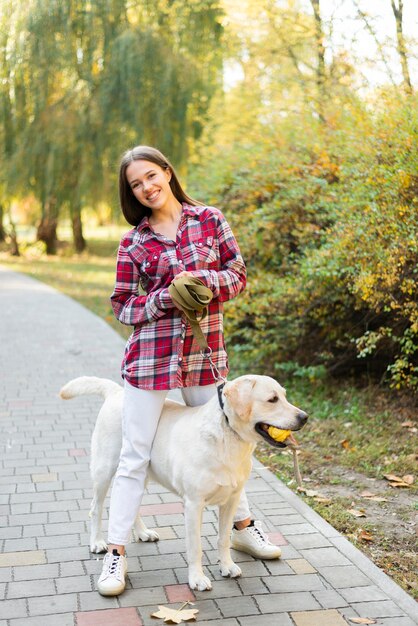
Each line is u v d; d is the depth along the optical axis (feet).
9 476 16.37
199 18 57.11
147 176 11.46
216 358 11.73
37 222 100.17
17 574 11.62
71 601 10.77
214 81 59.57
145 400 11.34
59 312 46.03
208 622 10.19
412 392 21.57
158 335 11.28
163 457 11.34
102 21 63.26
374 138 20.04
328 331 23.29
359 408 21.38
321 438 19.25
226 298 11.62
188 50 60.75
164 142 61.77
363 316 22.08
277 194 25.82
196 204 12.17
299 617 10.32
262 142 28.91
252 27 34.12
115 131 64.80
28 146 69.77
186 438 11.03
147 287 11.78
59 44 64.54
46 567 11.88
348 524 13.93
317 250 21.48
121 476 11.48
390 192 18.35
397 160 18.93
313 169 24.25
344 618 10.27
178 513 14.30
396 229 18.12
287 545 12.75
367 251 19.03
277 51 33.42
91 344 34.83
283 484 15.80
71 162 68.74
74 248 99.40
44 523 13.71
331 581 11.40
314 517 13.98
